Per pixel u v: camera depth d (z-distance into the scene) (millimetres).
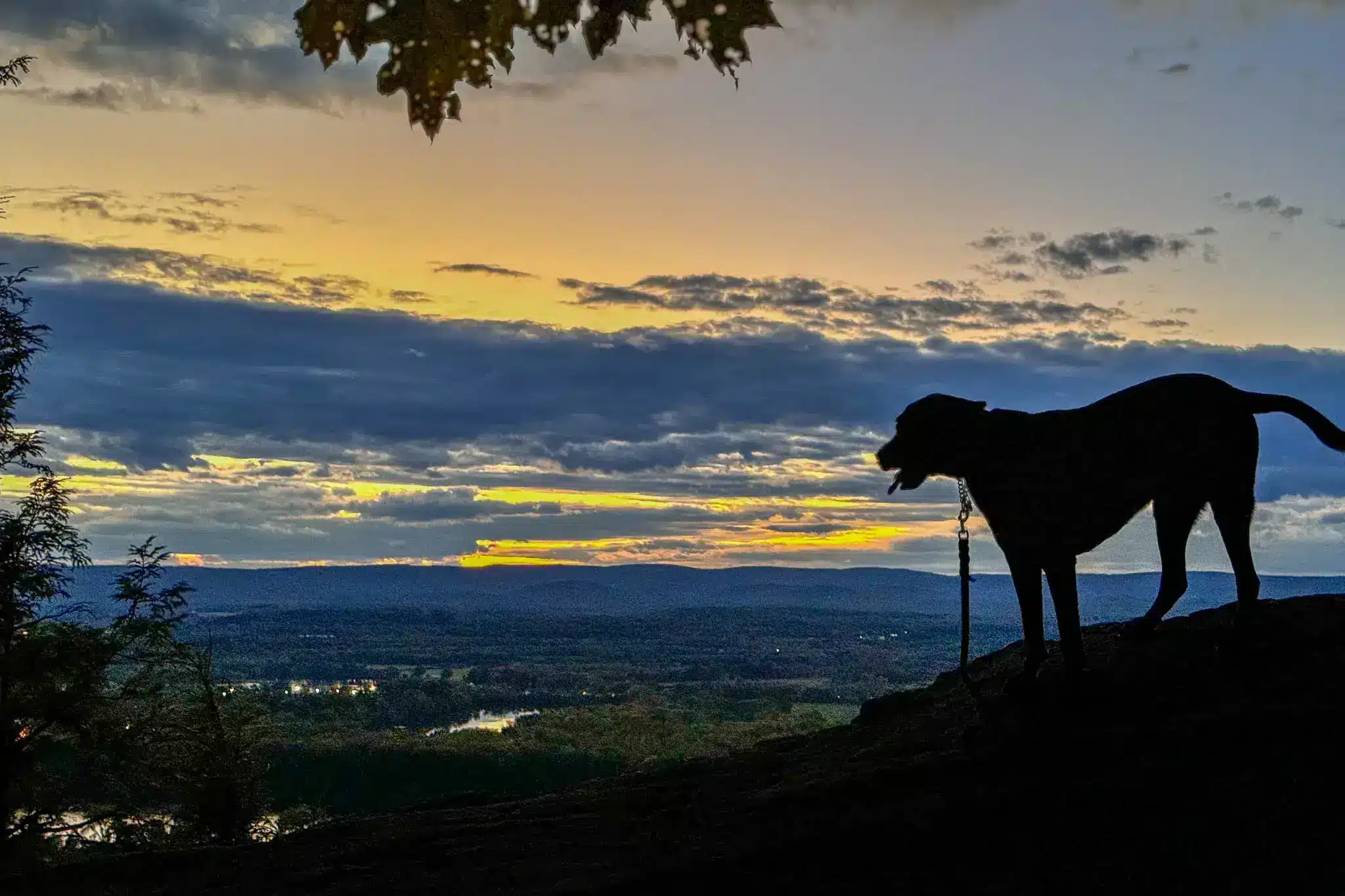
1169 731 8477
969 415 9328
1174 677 9445
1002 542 9508
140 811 23766
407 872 9547
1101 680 9633
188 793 25484
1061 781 8227
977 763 8859
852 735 11586
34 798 21266
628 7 2725
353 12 2709
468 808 11844
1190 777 7859
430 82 2746
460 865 9484
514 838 10039
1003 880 7223
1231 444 8883
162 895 9961
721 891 7762
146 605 23250
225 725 27094
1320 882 6531
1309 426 8859
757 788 10281
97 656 21969
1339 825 7012
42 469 22422
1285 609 10172
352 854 10250
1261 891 6555
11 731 21266
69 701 21391
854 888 7449
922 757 9469
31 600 21969
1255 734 8148
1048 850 7445
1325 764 7629
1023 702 9555
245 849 11164
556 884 8445
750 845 8297
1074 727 9000
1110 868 7113
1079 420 9180
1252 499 9219
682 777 11812
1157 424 8867
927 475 9547
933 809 8172
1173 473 8922
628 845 9242
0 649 21703
